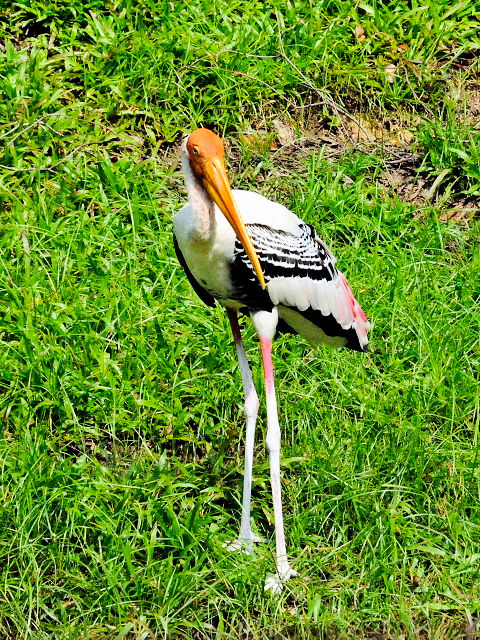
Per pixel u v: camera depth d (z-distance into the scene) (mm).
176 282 10625
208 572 8188
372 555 8391
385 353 10242
